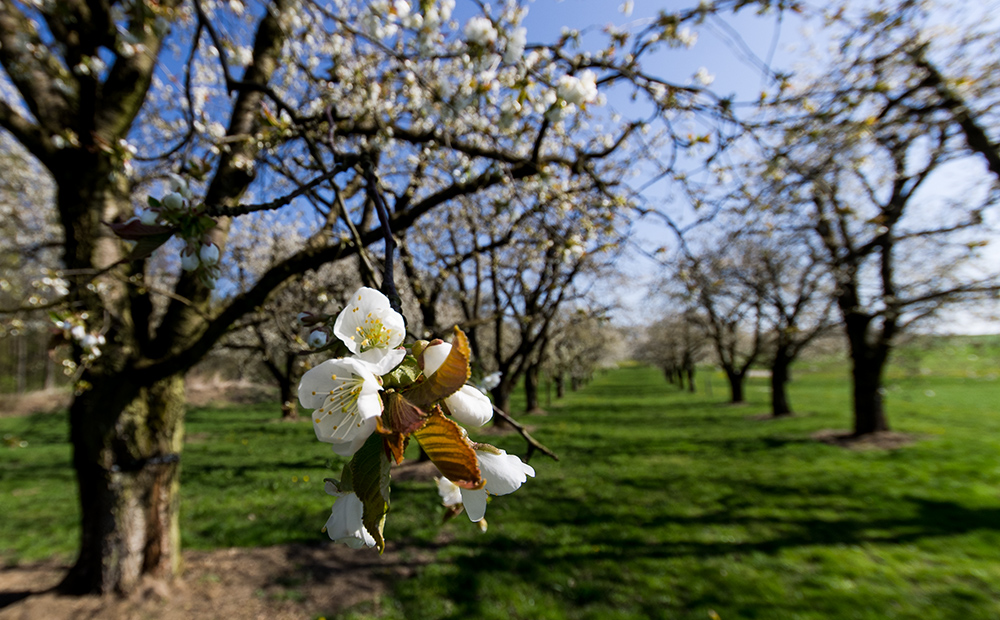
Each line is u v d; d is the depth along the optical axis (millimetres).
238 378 25281
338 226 3512
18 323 3164
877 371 10906
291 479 8461
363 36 2230
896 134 5016
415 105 3248
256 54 4012
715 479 8289
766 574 4797
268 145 2766
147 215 1118
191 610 3941
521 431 1787
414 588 4484
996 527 5758
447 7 2244
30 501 7488
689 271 3234
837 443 10695
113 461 3740
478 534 5746
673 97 2652
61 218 3537
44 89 3555
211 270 1173
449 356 678
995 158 4863
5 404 17469
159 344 3820
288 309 3443
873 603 4262
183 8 3834
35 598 3834
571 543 5547
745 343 26859
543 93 2084
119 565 3848
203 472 9039
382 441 678
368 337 743
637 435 13172
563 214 3820
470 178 3514
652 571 4875
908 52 4262
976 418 14297
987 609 4133
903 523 5988
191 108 2609
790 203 4258
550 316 7512
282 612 4035
